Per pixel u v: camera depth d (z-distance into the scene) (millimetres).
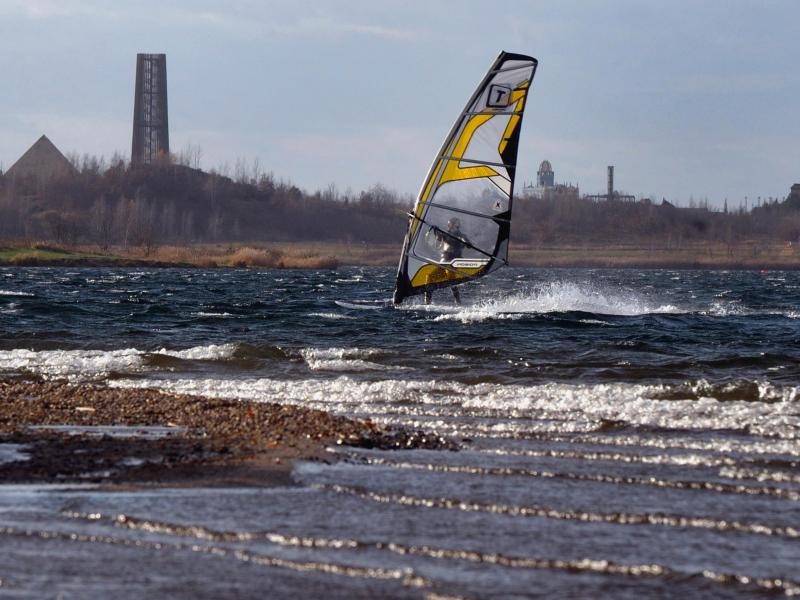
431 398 52750
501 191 105938
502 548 26344
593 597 22969
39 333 88812
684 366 67875
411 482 33500
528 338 85938
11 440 40062
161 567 24688
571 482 33688
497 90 103750
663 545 26750
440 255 109688
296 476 34250
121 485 32656
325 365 67812
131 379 61906
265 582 23719
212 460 36625
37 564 24859
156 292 187625
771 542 27062
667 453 38312
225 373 65062
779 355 71812
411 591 23188
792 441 40406
